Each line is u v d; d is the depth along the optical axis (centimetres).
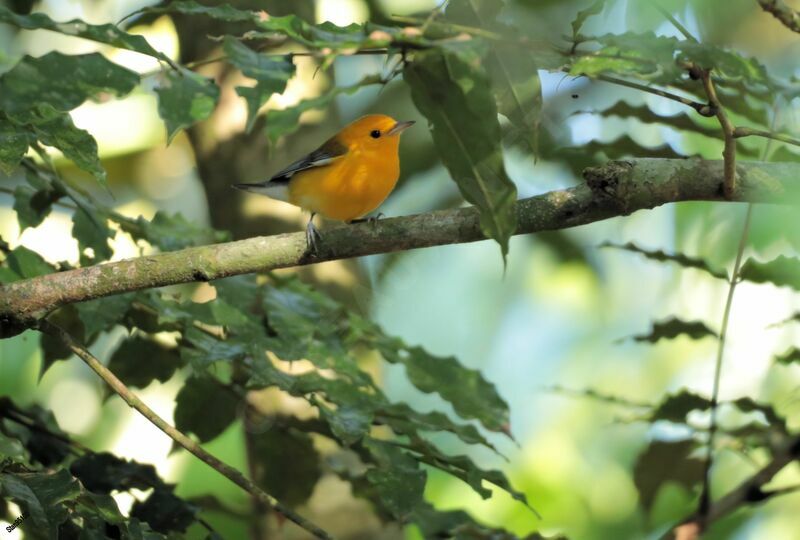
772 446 961
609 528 1688
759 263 890
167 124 686
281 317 886
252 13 696
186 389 965
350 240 796
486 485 1706
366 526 1136
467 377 898
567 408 1906
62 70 719
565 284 1964
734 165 739
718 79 920
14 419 917
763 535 1584
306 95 1278
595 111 977
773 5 649
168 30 1520
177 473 1630
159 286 797
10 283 783
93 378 1708
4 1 1177
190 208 1853
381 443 813
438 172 1608
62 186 895
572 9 667
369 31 596
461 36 589
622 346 1925
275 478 975
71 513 712
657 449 1013
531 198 779
